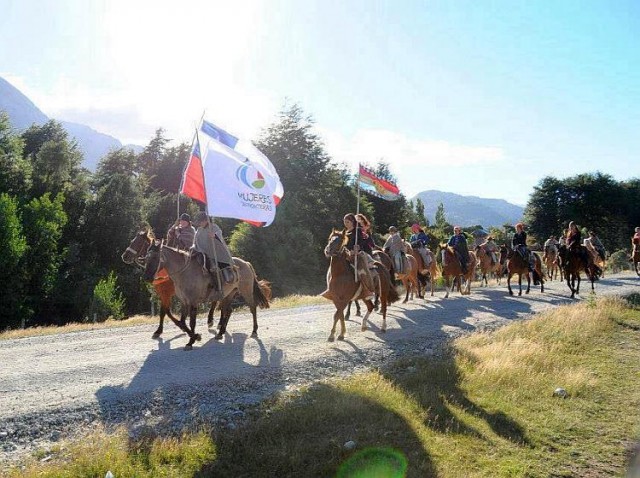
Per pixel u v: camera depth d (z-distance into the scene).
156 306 33.56
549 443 7.25
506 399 8.86
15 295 34.09
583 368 10.89
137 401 7.98
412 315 16.59
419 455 6.55
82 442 6.41
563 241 31.94
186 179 13.54
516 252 22.09
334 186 56.28
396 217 73.81
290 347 11.73
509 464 6.50
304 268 42.56
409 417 7.71
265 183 14.05
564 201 92.50
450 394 8.82
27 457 6.18
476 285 28.42
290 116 53.47
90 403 7.81
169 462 6.10
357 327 14.38
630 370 11.05
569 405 8.77
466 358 10.90
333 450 6.50
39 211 39.28
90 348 11.63
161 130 72.69
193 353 11.02
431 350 11.98
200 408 7.84
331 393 8.47
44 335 14.18
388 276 13.95
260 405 8.05
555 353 12.06
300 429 7.09
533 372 10.34
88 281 41.81
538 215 93.25
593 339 13.74
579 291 24.47
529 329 14.16
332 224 51.56
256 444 6.60
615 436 7.59
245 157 13.88
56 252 40.84
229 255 12.15
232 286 12.25
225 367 9.91
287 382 9.25
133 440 6.53
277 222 42.91
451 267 21.16
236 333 13.35
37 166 51.00
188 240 13.02
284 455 6.31
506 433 7.45
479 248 27.36
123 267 45.62
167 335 13.28
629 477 6.27
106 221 47.41
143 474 5.74
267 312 17.88
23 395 8.12
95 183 57.53
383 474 6.00
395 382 9.34
